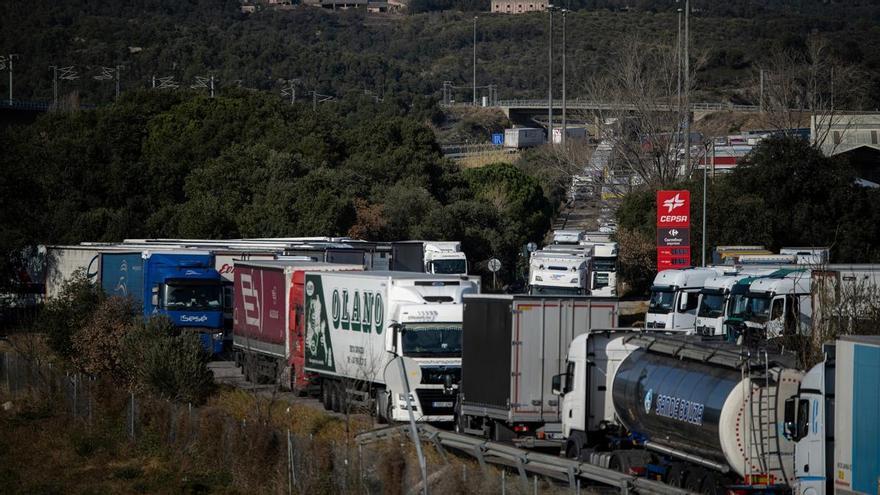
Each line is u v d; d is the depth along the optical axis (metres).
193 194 182.75
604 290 149.38
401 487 49.75
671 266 116.25
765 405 47.84
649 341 56.41
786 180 147.25
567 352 64.00
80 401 80.25
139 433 74.25
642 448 56.38
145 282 105.75
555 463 50.94
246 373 94.50
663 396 52.34
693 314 101.75
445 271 136.12
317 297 82.25
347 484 51.94
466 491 47.91
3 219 146.00
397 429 60.25
